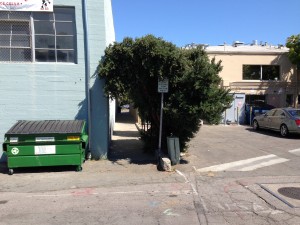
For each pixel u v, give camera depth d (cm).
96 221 540
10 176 852
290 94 2630
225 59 2583
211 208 599
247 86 2589
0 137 1002
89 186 755
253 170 910
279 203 623
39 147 870
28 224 530
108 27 1309
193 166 951
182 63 935
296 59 2516
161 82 945
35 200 657
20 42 1011
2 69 996
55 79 1009
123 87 973
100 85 1020
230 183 773
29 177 841
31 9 992
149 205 618
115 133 1712
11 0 988
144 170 904
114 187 745
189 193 694
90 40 1008
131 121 2547
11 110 1003
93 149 1031
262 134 1762
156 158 1010
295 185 752
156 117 1059
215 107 913
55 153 875
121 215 567
